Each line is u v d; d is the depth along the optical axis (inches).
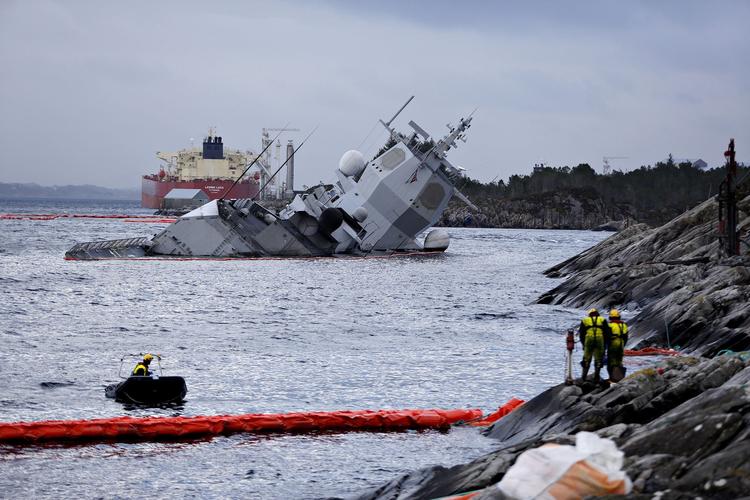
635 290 5772.6
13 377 3415.4
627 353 3988.7
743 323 3880.4
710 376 2206.0
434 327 5241.1
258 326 5206.7
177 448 2527.1
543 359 4074.8
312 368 3774.6
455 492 1859.0
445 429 2770.7
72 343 4347.9
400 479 2049.7
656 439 1660.9
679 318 4178.2
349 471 2336.4
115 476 2260.1
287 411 2967.5
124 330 4881.9
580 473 1375.5
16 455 2415.1
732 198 5802.2
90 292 6845.5
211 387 3331.7
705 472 1409.9
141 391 3006.9
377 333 4965.6
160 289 7209.6
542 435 2332.7
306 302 6594.5
